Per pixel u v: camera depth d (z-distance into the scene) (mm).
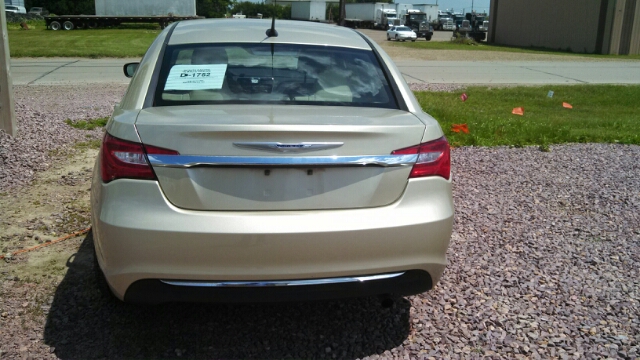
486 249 4770
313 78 3660
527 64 27297
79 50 25969
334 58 3852
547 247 4840
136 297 2922
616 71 24984
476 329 3547
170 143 2844
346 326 3566
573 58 31984
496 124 10258
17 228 4906
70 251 4496
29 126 8227
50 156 7137
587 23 37469
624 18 36000
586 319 3672
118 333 3404
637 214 5730
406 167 3055
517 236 5082
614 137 9578
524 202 6055
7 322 3465
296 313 3709
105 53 25078
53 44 28938
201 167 2857
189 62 3648
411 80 19500
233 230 2824
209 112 3145
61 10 78750
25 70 19297
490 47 40312
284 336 3441
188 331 3461
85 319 3539
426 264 3111
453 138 9102
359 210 2996
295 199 2938
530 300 3910
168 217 2832
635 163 7809
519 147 8805
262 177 2904
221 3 54750
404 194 3057
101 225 2916
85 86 15281
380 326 3568
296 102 3471
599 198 6215
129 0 42094
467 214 5637
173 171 2846
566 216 5652
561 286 4113
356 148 2949
